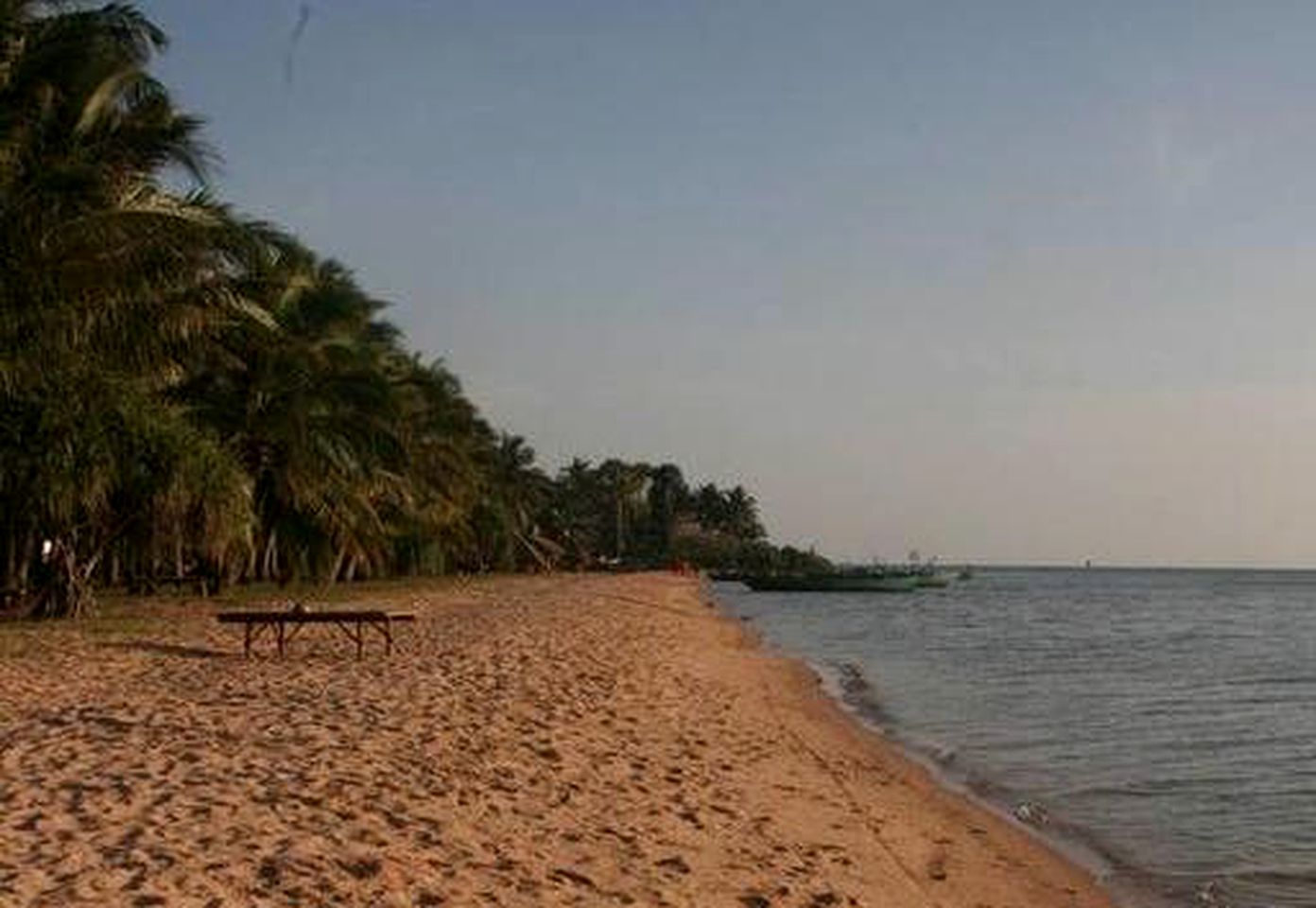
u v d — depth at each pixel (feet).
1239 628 234.79
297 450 148.36
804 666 121.80
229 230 100.27
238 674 71.15
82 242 86.02
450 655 87.92
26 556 117.08
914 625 232.94
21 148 88.99
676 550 566.77
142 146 97.96
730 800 47.21
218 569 151.74
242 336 135.85
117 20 93.86
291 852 31.35
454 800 39.65
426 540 262.67
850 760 63.93
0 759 42.09
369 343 181.57
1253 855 49.24
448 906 28.71
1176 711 97.86
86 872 28.63
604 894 31.89
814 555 584.81
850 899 35.42
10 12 88.28
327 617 81.87
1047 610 318.45
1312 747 78.89
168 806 35.53
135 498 111.24
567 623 137.49
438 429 236.43
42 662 74.33
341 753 45.37
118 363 101.09
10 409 97.60
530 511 429.38
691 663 108.06
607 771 48.85
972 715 93.71
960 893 39.68
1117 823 55.16
